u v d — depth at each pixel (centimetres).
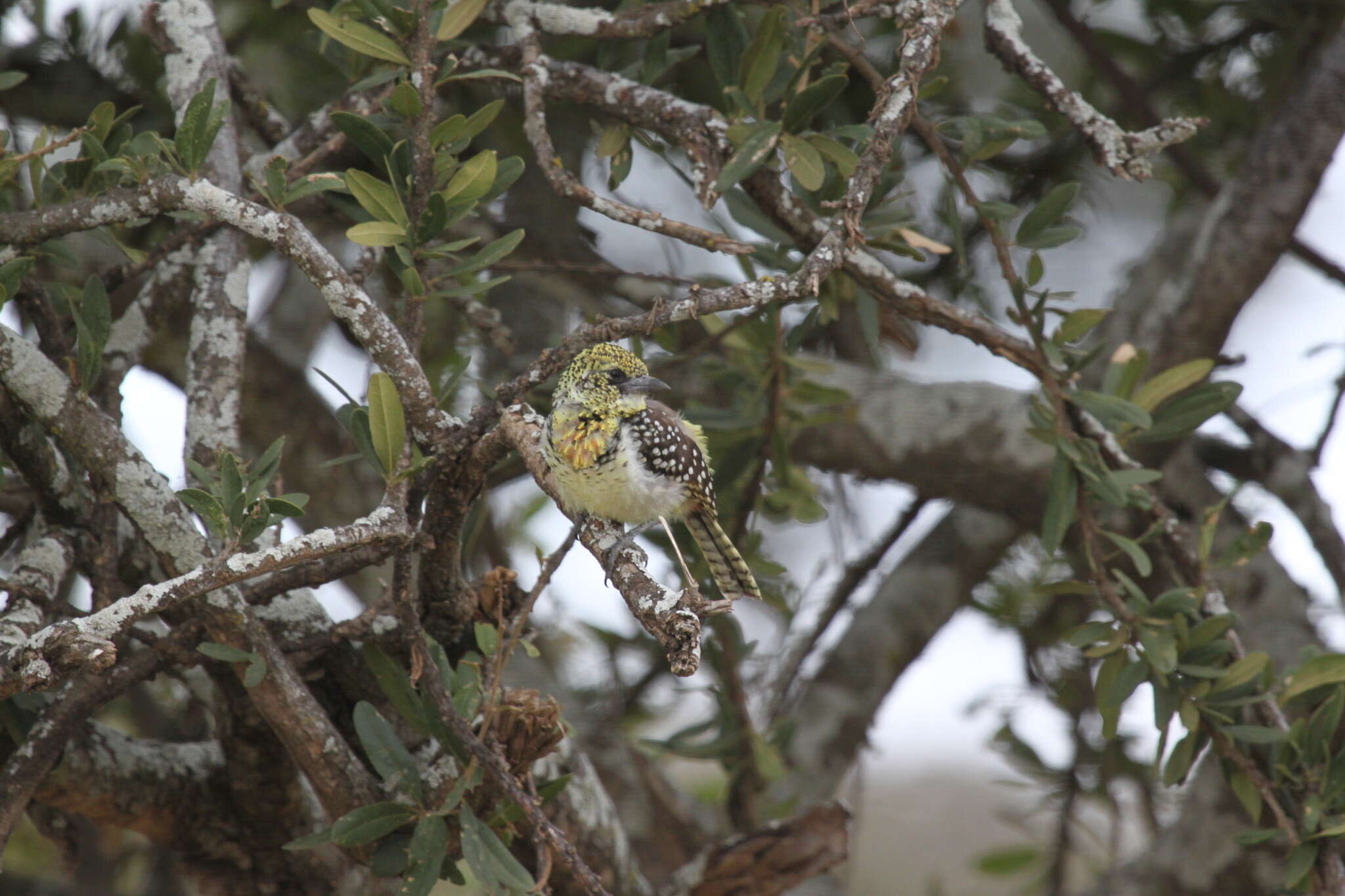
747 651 1090
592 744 1196
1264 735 816
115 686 705
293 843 684
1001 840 2000
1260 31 1359
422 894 675
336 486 1306
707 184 805
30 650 563
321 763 729
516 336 1345
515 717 700
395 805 707
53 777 792
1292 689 839
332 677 836
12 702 739
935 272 1405
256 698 718
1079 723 1363
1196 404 876
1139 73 1418
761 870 927
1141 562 812
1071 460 838
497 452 680
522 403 798
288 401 1291
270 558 600
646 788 1209
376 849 735
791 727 1160
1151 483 1213
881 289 851
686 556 1113
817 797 1323
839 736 1382
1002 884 1906
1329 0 1288
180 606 741
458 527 723
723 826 1248
